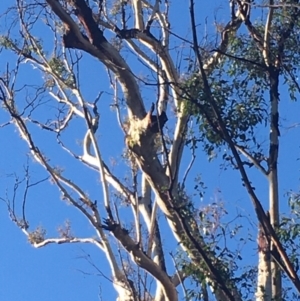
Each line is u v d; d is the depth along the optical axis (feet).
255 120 45.21
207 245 44.32
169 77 55.93
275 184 44.70
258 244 44.21
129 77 56.95
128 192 60.95
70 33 56.70
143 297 56.08
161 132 46.42
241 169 35.42
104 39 56.90
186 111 46.29
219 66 46.44
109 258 57.82
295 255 41.45
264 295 43.50
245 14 46.60
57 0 55.93
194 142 46.68
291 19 46.03
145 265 54.08
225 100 45.42
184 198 51.70
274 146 45.34
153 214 59.36
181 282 44.98
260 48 46.11
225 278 43.37
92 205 59.31
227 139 36.24
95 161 63.57
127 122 58.13
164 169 54.75
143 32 60.03
